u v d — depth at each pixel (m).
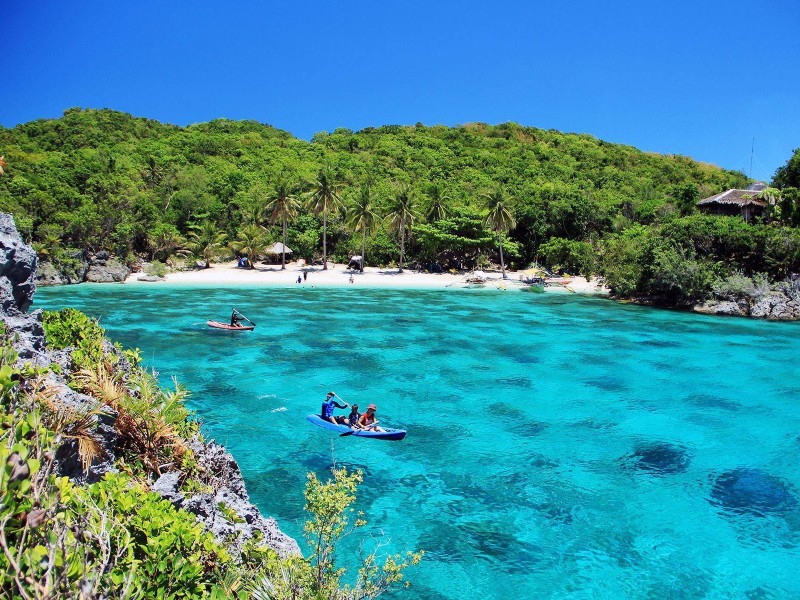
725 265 55.72
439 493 15.97
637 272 59.88
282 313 48.38
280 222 94.50
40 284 62.91
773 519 14.90
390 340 37.50
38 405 7.59
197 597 6.60
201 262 84.88
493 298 63.12
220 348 33.56
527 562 12.80
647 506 15.46
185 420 13.73
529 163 130.12
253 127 145.62
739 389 26.75
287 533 13.52
